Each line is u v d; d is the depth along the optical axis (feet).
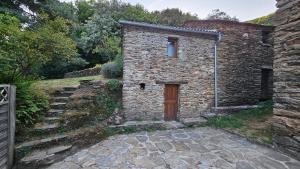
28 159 13.05
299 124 14.24
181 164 13.56
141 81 25.09
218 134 21.22
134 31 24.75
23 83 16.90
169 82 26.35
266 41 34.86
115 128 21.13
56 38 21.12
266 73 35.29
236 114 28.27
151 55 25.48
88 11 65.51
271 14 45.01
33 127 16.53
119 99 25.58
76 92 24.14
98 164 13.51
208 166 13.28
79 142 16.62
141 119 25.07
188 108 27.48
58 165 13.41
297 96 14.47
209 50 28.86
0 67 16.06
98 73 41.81
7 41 17.19
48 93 22.40
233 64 30.96
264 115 26.63
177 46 27.12
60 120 17.74
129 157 14.73
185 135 20.76
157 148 16.69
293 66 14.88
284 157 14.78
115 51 49.49
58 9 41.75
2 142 11.88
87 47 52.70
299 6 14.49
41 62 22.76
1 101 11.73
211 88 29.04
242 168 12.98
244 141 18.72
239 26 31.58
